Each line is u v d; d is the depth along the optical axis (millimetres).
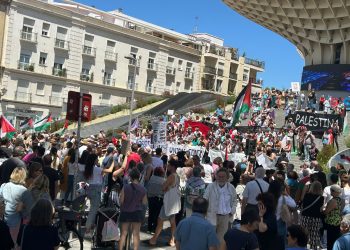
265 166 18609
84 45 64125
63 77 61594
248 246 6191
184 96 60375
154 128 23156
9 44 56625
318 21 49219
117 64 68188
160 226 11141
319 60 52125
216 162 14383
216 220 9758
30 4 57812
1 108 56125
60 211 8922
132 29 69438
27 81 58438
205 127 31422
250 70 93562
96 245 10266
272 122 34844
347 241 6992
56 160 14164
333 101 37438
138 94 70812
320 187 10289
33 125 34281
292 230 6324
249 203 9688
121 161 14375
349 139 28031
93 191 11141
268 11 50844
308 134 25391
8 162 10070
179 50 77625
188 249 6426
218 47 87250
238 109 22266
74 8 70688
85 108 11773
